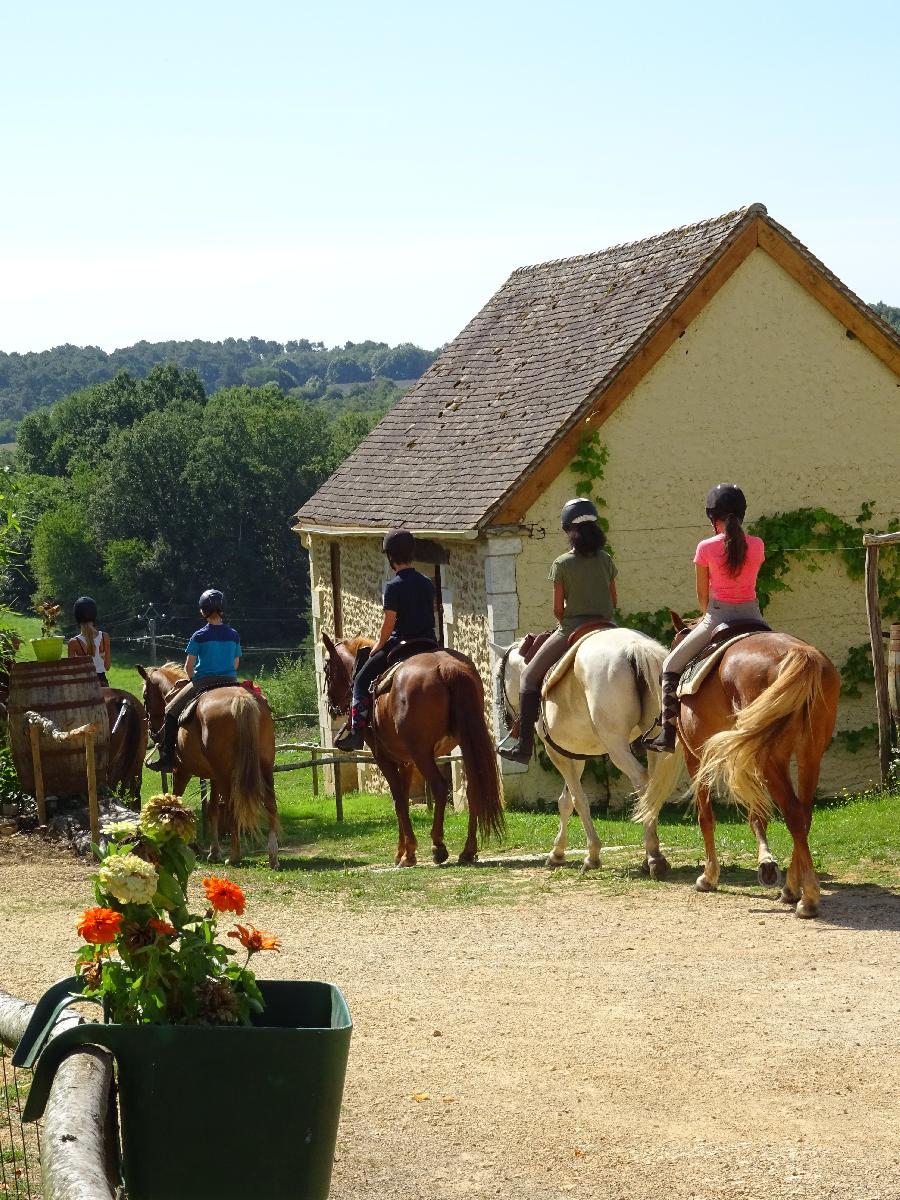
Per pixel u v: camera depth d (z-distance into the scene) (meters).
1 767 13.51
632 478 17.09
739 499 9.38
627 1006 7.00
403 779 12.67
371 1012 7.05
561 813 11.52
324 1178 4.12
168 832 4.36
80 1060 3.98
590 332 18.50
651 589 17.25
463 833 14.62
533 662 11.15
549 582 16.73
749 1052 6.24
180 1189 4.05
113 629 77.44
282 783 26.17
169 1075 4.02
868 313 17.84
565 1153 5.25
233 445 80.50
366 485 20.62
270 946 4.50
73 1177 3.38
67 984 4.45
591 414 16.72
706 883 9.83
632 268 19.20
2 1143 5.33
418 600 12.62
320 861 13.13
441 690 11.88
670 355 17.17
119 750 14.43
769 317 17.58
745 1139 5.30
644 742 10.13
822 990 7.13
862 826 12.23
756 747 8.31
